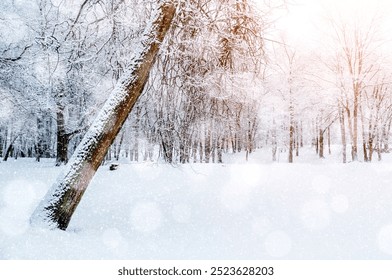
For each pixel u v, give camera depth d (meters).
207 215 7.51
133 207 8.51
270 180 12.15
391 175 11.24
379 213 6.93
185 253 4.67
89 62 7.42
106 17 6.81
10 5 11.18
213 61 7.05
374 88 30.02
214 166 17.27
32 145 45.38
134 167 17.42
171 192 10.73
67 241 4.95
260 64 7.01
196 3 6.52
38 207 5.68
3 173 16.47
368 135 32.03
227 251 4.82
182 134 7.68
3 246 4.53
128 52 7.21
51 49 7.68
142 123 7.82
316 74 27.31
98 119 5.91
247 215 7.41
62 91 12.44
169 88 7.39
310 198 8.80
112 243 5.07
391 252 4.63
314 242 5.26
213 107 7.48
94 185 12.49
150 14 6.81
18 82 12.77
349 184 10.32
